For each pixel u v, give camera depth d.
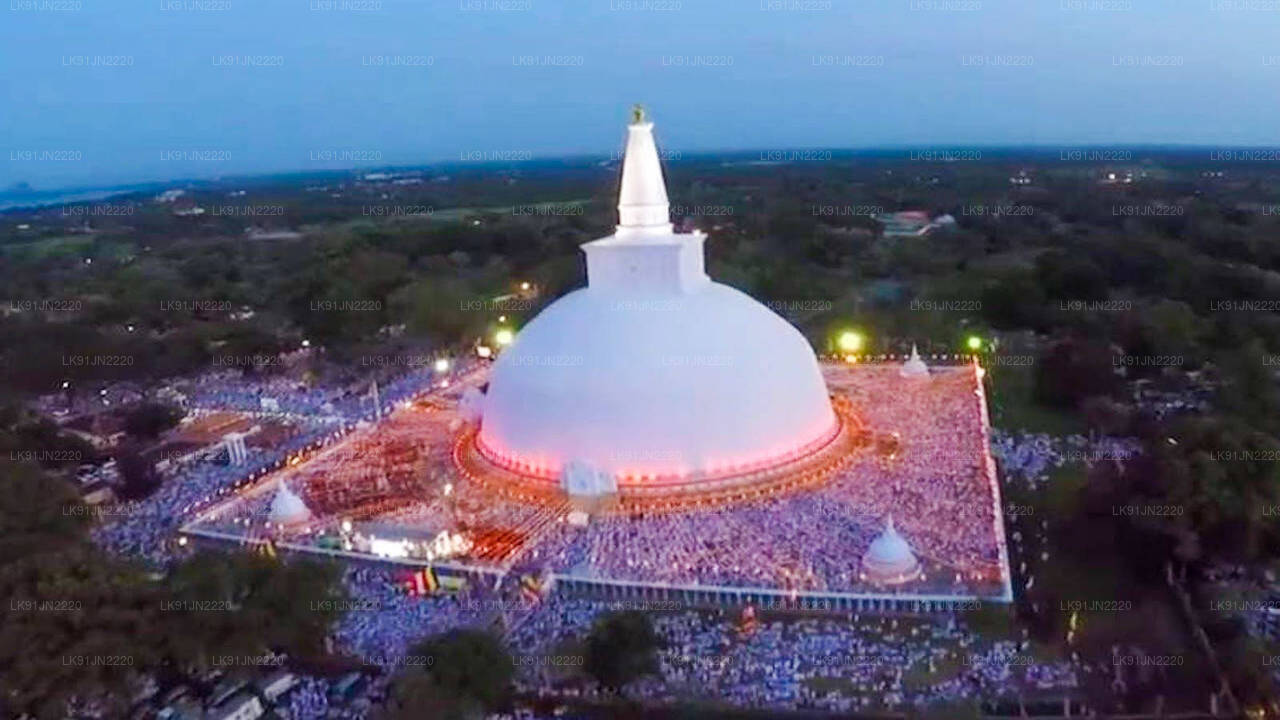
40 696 40.00
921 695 42.34
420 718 39.16
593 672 42.53
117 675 41.78
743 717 41.47
